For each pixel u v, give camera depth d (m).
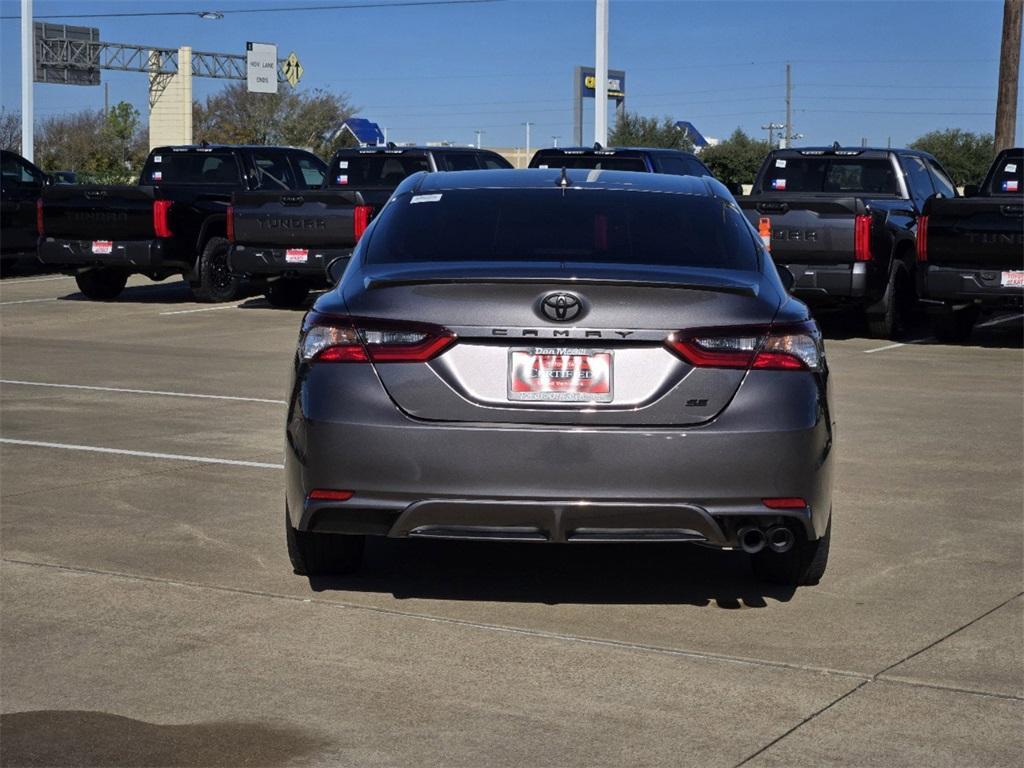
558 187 6.31
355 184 19.89
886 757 4.16
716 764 4.11
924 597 5.80
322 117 79.56
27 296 20.88
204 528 6.85
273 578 6.01
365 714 4.49
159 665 4.93
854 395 11.48
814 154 16.95
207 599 5.70
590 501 5.10
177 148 20.62
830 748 4.23
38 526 6.87
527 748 4.22
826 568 6.25
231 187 20.33
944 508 7.42
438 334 5.16
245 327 16.62
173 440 9.22
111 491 7.67
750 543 5.27
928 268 14.68
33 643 5.15
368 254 5.83
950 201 14.47
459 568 6.23
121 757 4.15
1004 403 11.07
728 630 5.36
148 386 11.77
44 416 10.19
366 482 5.19
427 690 4.70
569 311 5.12
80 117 81.38
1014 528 6.99
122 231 19.03
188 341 15.20
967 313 15.64
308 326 5.41
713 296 5.21
